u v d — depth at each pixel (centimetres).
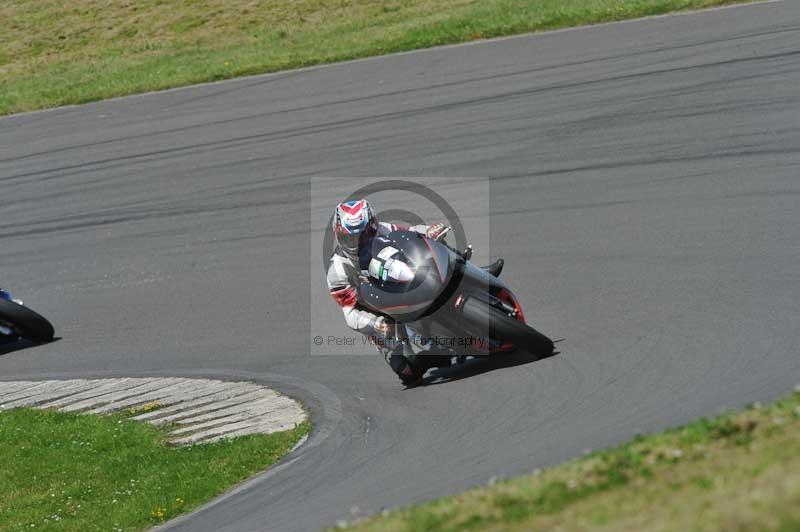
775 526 1398
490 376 3409
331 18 11612
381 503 2448
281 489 2884
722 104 6203
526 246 4872
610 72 7394
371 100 8044
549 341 3381
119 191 7119
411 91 8056
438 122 7144
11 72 11725
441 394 3372
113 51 11881
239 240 5909
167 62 10894
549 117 6738
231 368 4266
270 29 11625
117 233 6394
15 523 3117
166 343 4775
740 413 2112
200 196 6731
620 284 4088
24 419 4006
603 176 5575
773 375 2750
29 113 9738
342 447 3138
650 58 7506
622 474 1883
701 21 8238
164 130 8350
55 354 4925
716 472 1722
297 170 6825
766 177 4962
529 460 2511
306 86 8881
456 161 6350
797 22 7581
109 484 3312
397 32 10069
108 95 9844
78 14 13312
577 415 2831
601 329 3625
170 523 2908
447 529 1844
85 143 8375
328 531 2092
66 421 3925
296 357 4231
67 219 6788
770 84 6341
